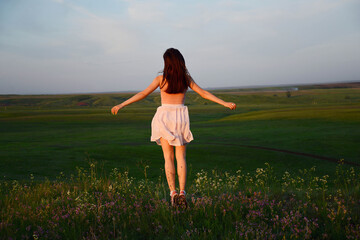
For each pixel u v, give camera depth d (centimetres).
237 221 251
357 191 360
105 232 239
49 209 308
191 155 2136
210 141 3192
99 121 7331
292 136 3247
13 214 289
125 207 309
